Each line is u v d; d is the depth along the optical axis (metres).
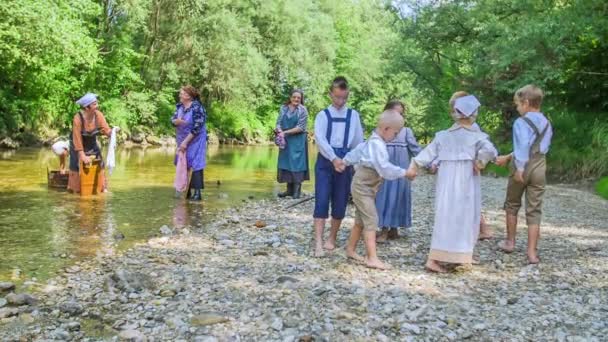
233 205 8.44
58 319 3.66
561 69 13.73
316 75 35.38
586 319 3.82
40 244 5.69
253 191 10.16
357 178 5.07
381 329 3.54
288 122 9.32
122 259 5.16
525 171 5.38
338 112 5.56
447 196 4.99
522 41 13.43
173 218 7.23
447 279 4.76
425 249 5.85
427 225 7.15
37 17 15.88
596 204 9.41
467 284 4.62
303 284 4.42
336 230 5.70
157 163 14.90
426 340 3.40
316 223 5.49
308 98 36.44
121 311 3.79
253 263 5.06
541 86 13.57
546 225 7.31
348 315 3.71
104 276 4.60
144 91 27.77
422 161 5.02
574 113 14.88
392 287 4.44
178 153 8.80
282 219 7.36
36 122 20.03
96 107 8.80
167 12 27.78
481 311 3.95
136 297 4.07
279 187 10.84
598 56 13.61
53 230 6.32
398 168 4.92
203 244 5.83
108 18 24.64
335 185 5.59
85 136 8.80
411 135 6.23
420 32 19.55
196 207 8.12
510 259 5.50
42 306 3.88
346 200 5.63
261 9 31.64
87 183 8.73
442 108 20.23
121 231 6.38
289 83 36.28
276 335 3.40
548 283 4.68
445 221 4.98
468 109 4.98
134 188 9.75
